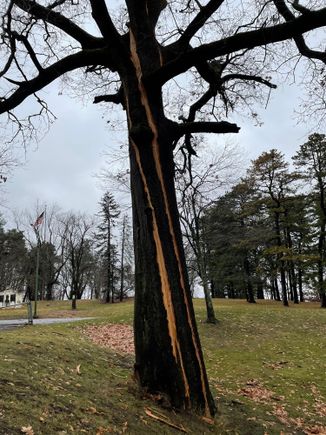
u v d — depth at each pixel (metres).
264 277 42.12
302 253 42.62
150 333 5.88
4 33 7.49
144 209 6.23
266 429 6.50
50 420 4.30
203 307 29.69
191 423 5.43
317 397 10.45
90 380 6.47
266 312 25.94
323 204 36.94
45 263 63.19
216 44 6.19
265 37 6.11
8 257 66.06
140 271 6.15
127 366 8.75
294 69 8.16
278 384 11.65
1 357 6.63
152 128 6.45
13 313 38.31
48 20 7.26
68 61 7.22
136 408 5.34
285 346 17.50
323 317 24.73
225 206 28.94
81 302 56.72
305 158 36.88
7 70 7.60
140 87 6.59
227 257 42.12
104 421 4.70
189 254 25.44
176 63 6.24
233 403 7.66
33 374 5.92
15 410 4.29
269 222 42.31
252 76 8.38
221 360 15.06
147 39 6.75
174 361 5.73
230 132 6.73
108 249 56.97
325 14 5.81
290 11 7.07
